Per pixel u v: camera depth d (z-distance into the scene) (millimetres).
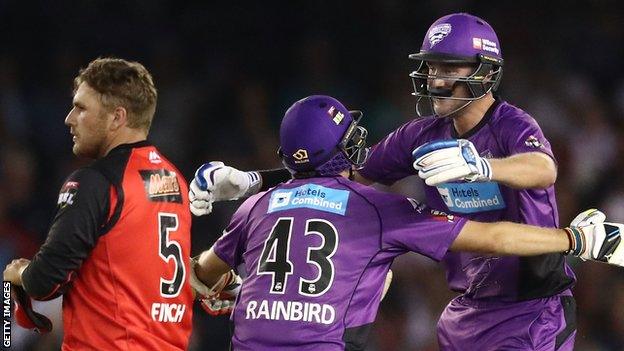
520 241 16375
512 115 18031
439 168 15859
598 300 35656
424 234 16297
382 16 44875
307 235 16312
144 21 44062
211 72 43219
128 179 16625
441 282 35594
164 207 17062
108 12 43875
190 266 18000
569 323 18734
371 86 43375
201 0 44938
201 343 33312
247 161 40250
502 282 18453
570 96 42781
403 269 35781
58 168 38875
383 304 35188
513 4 45312
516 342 18406
